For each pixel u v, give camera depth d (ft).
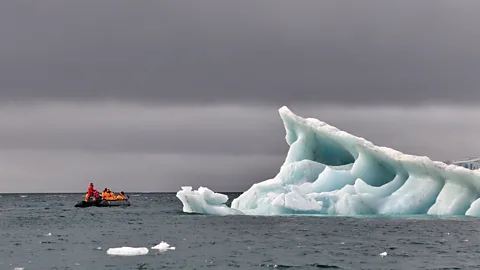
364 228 137.90
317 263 93.25
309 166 162.71
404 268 89.30
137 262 93.91
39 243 119.24
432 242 116.47
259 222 150.92
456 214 152.05
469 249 108.06
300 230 135.44
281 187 161.89
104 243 118.73
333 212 156.04
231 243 115.85
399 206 154.10
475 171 149.18
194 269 88.33
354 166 161.68
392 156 156.66
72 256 100.53
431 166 152.66
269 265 91.40
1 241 122.93
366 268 89.30
